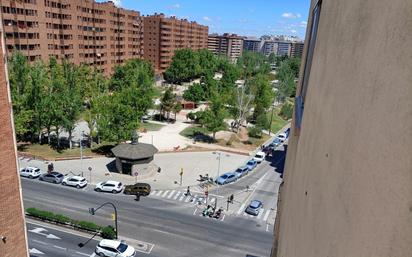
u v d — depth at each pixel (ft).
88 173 144.56
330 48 13.87
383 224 6.02
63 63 218.38
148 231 104.63
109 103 158.40
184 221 111.86
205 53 449.06
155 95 252.01
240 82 396.98
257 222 114.83
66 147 170.40
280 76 364.38
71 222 103.65
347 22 11.14
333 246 9.07
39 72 170.40
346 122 9.39
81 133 192.95
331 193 10.07
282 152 189.37
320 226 11.06
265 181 149.48
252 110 259.80
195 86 277.64
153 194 130.00
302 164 18.49
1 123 37.55
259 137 213.46
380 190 6.31
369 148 7.18
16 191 40.70
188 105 279.28
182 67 390.63
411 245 5.22
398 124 5.94
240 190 138.72
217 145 191.21
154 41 422.41
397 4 6.66
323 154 12.25
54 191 127.13
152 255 93.20
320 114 14.26
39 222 105.70
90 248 94.99
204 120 194.80
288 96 319.47
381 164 6.42
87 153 164.66
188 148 183.01
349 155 8.64
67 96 162.20
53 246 94.38
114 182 130.41
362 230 6.98
